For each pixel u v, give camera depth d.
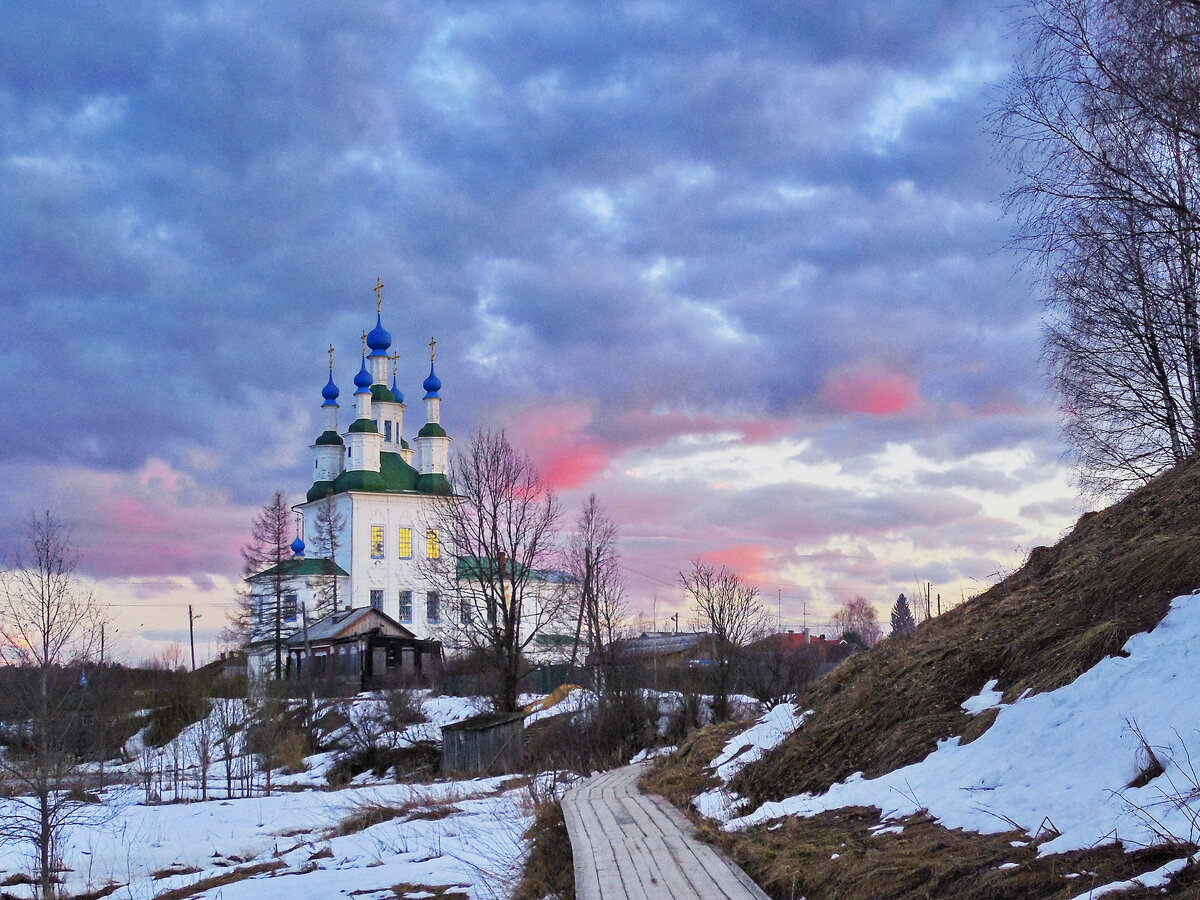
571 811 14.06
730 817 12.63
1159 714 8.16
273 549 85.25
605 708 34.81
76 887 19.88
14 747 23.73
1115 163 13.04
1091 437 19.83
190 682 49.34
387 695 47.44
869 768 11.63
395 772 38.44
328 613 83.19
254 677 52.03
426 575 70.81
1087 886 6.27
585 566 53.28
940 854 7.74
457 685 56.22
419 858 18.64
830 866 8.47
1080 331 18.67
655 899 8.39
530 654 58.34
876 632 107.06
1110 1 12.52
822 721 13.84
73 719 24.17
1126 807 7.19
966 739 10.44
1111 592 11.16
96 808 29.55
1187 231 12.83
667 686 40.16
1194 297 14.27
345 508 92.31
